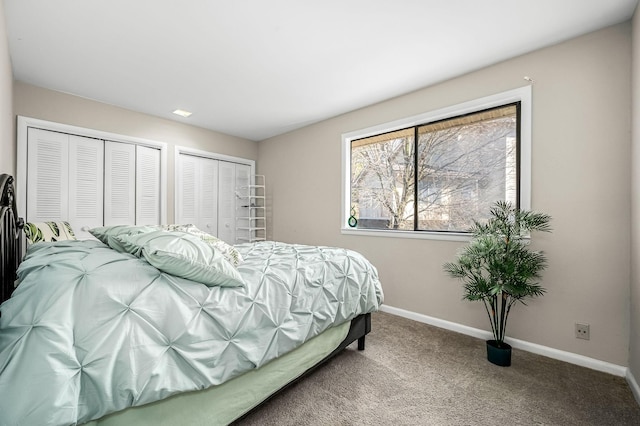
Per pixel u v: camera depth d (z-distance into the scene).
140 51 2.16
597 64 1.91
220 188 4.29
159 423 0.96
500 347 1.96
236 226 4.50
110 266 1.06
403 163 3.07
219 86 2.76
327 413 1.43
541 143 2.11
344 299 1.79
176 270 1.13
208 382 1.04
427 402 1.53
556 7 1.70
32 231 2.20
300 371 1.51
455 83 2.58
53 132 2.84
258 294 1.34
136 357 0.89
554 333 2.05
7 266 1.28
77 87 2.76
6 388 0.70
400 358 2.01
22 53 2.17
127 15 1.76
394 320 2.80
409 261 2.88
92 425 0.83
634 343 1.69
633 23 1.74
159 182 3.61
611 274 1.85
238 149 4.48
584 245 1.95
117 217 3.27
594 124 1.92
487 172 2.50
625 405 1.52
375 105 3.19
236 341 1.16
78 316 0.86
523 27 1.88
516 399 1.56
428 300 2.73
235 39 2.02
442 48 2.13
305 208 3.99
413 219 2.99
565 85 2.02
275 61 2.31
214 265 1.20
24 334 0.79
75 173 2.98
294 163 4.15
